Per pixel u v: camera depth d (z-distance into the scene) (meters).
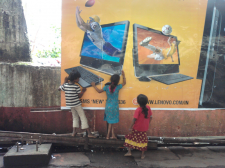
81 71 3.68
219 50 3.78
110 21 3.64
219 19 3.72
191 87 3.79
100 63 3.68
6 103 3.76
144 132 3.32
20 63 3.79
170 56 3.73
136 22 3.65
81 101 3.71
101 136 3.85
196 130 3.91
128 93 3.72
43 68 3.78
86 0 3.61
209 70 3.80
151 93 3.75
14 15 3.85
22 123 3.79
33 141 3.64
